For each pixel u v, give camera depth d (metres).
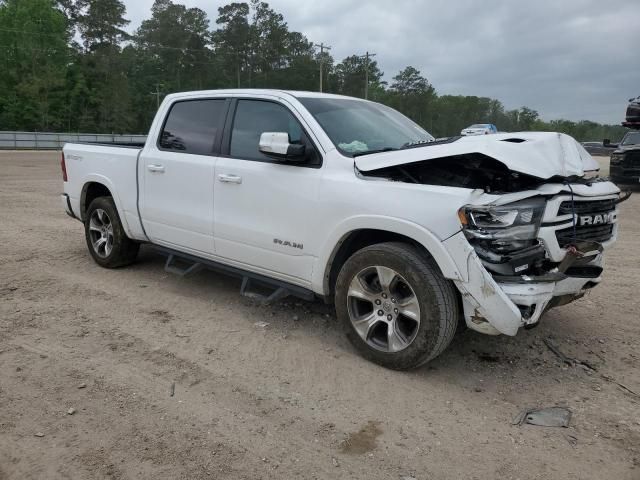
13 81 73.12
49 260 6.31
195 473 2.61
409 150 3.73
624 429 3.11
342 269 3.87
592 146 51.34
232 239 4.54
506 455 2.85
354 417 3.16
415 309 3.53
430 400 3.38
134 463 2.67
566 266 3.51
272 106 4.44
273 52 97.38
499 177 3.77
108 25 85.56
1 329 4.21
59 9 85.31
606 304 5.26
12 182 14.99
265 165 4.29
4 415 3.03
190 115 5.06
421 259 3.50
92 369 3.61
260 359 3.87
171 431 2.95
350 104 4.69
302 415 3.16
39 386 3.36
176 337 4.20
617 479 2.68
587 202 3.66
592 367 3.91
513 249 3.33
